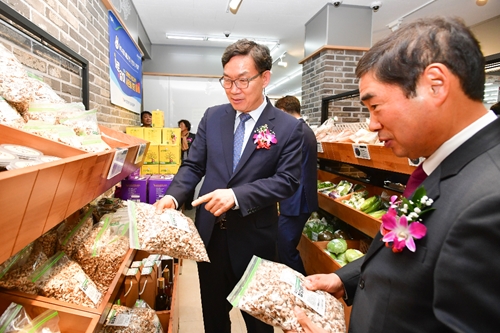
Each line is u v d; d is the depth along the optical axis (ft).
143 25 16.12
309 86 14.74
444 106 1.74
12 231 1.49
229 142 4.43
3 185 1.28
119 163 3.35
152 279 5.38
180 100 19.83
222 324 5.00
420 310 1.77
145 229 3.11
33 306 2.42
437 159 1.95
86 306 2.57
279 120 4.41
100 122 7.56
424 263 1.74
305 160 7.22
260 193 3.85
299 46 19.85
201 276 4.82
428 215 1.80
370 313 2.07
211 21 15.48
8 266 2.48
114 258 3.15
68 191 2.09
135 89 12.66
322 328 2.43
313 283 2.98
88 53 6.59
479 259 1.43
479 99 1.76
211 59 20.10
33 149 2.23
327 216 9.61
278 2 12.97
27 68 3.91
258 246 4.50
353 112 13.16
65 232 3.18
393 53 1.80
